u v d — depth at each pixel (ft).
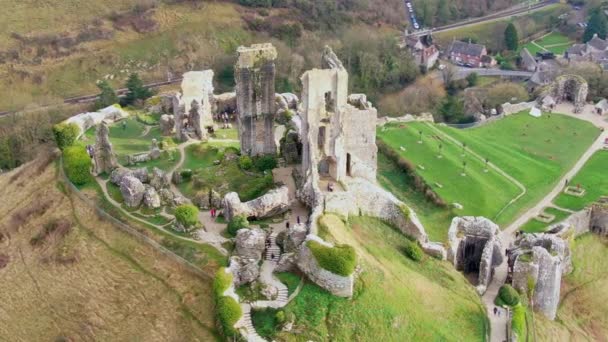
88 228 346.74
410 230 346.33
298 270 288.71
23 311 313.73
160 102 537.65
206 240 315.99
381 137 503.61
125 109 540.52
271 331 260.01
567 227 384.68
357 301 276.21
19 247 354.95
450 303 307.99
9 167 529.45
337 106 337.93
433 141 502.38
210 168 378.73
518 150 515.91
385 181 447.42
